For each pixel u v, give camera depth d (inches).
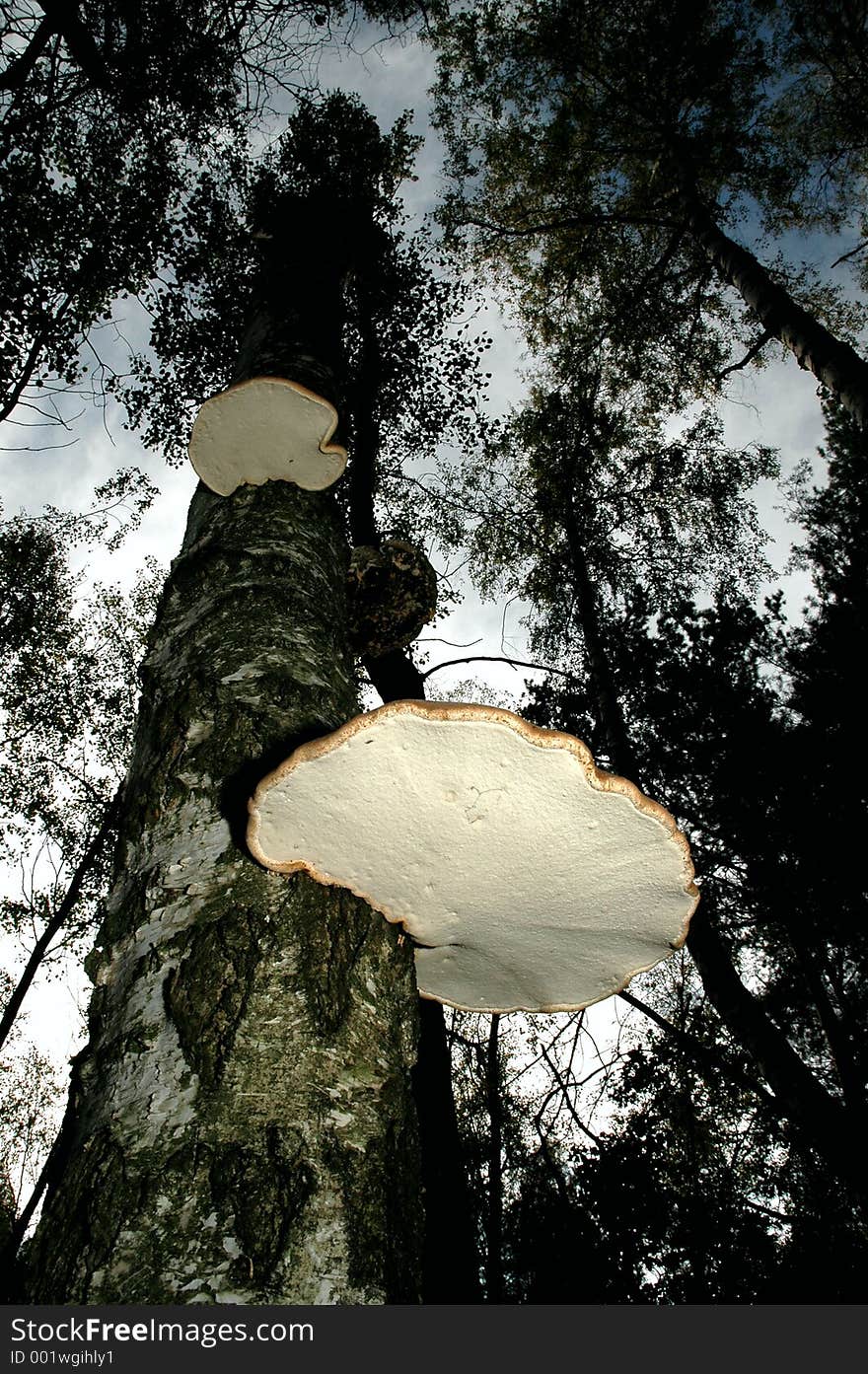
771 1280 283.0
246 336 192.9
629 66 488.7
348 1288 46.6
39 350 330.0
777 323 369.7
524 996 113.6
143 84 334.6
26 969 383.6
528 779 70.2
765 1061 294.4
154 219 358.0
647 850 80.4
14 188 317.1
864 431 311.7
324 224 239.6
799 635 411.5
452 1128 187.3
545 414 559.5
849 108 492.4
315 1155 52.0
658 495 544.4
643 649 424.8
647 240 553.3
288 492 128.3
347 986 64.9
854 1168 261.9
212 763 75.7
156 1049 56.7
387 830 72.6
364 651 165.5
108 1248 46.3
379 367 380.5
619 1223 303.3
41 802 429.4
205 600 99.9
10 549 443.5
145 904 67.4
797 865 354.3
